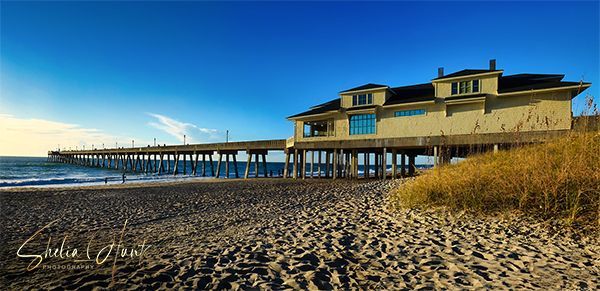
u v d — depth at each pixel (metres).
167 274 4.09
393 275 3.82
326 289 3.46
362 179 24.17
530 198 6.24
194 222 8.33
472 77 16.48
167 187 19.81
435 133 17.45
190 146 39.97
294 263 4.35
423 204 7.42
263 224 7.36
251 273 4.00
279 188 17.36
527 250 4.47
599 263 3.90
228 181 25.92
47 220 9.09
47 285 3.88
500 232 5.32
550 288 3.28
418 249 4.75
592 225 5.06
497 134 15.16
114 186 22.14
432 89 20.55
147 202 12.91
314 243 5.33
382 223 6.54
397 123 18.86
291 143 25.22
